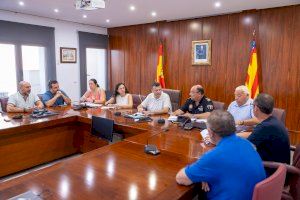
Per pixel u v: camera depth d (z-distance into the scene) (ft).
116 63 21.17
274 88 14.25
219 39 15.84
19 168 9.19
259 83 14.70
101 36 20.80
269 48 14.19
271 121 6.19
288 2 12.66
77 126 11.12
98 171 4.88
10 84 16.34
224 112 4.44
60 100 13.01
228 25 15.40
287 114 13.94
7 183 4.40
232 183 3.91
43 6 13.92
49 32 17.31
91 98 14.08
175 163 5.25
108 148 6.24
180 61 17.62
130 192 4.06
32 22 16.40
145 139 6.94
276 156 6.09
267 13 14.02
